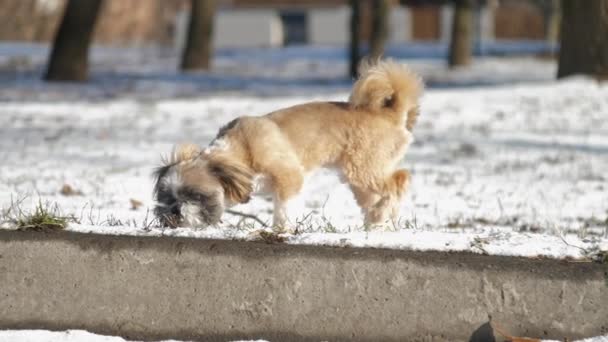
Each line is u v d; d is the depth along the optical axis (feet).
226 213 39.58
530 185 53.11
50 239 27.68
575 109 84.99
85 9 119.14
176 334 27.17
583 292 26.17
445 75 143.43
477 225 40.47
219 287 27.09
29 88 108.78
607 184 53.98
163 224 29.78
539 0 249.96
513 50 218.18
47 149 62.49
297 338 26.81
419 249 26.86
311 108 34.42
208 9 148.15
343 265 26.73
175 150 31.96
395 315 26.55
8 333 26.96
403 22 279.28
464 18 167.12
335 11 293.02
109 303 27.40
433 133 75.36
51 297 27.61
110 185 48.62
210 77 134.00
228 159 31.45
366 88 34.45
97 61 172.45
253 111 86.84
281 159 32.65
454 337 26.37
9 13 224.12
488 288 26.30
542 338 26.21
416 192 49.93
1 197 42.75
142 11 257.34
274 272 26.91
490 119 82.28
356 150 34.35
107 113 85.51
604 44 95.45
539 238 28.12
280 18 299.17
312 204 44.14
